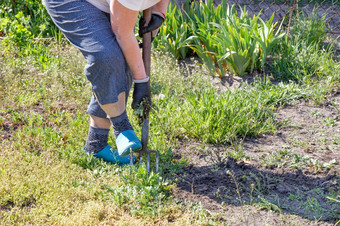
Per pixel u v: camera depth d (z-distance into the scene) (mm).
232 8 5492
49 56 5098
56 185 2943
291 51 5094
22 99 4172
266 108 4098
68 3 2688
